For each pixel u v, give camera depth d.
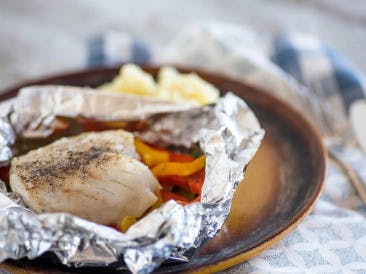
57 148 0.39
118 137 0.40
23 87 0.49
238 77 0.55
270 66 0.55
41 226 0.30
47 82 0.50
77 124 0.43
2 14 0.78
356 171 0.45
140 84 0.48
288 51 0.58
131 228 0.30
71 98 0.43
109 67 0.52
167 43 0.75
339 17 0.77
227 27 0.62
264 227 0.37
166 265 0.33
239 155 0.38
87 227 0.30
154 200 0.36
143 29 0.77
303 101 0.53
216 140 0.37
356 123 0.51
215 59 0.57
